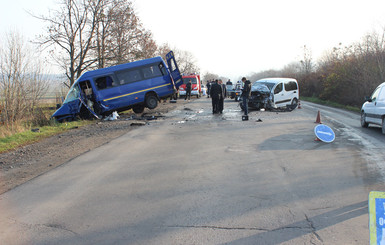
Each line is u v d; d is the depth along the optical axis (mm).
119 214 4582
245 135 10969
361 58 26812
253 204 4805
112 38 28984
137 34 30156
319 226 4035
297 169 6664
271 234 3844
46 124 16344
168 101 30531
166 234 3920
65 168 7281
